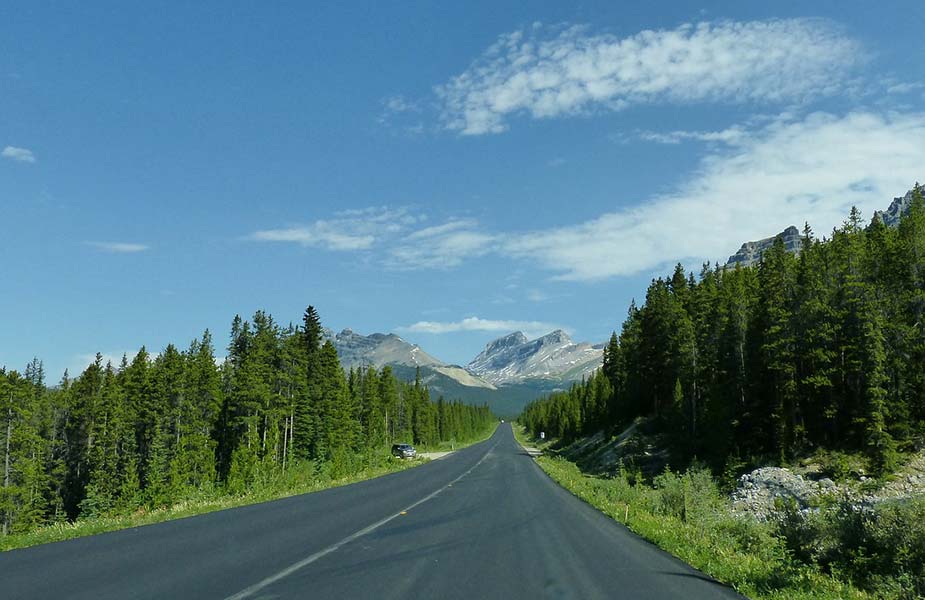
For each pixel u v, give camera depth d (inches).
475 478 1535.4
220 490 2129.7
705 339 2495.1
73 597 312.8
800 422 2066.9
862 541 486.6
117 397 2933.1
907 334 1892.2
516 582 381.1
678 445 2272.4
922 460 1637.6
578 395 4985.2
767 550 546.6
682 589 380.8
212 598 315.3
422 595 336.2
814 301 2032.5
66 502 3053.6
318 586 350.9
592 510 885.8
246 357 3095.5
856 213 2436.0
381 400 4781.0
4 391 2657.5
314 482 1400.1
